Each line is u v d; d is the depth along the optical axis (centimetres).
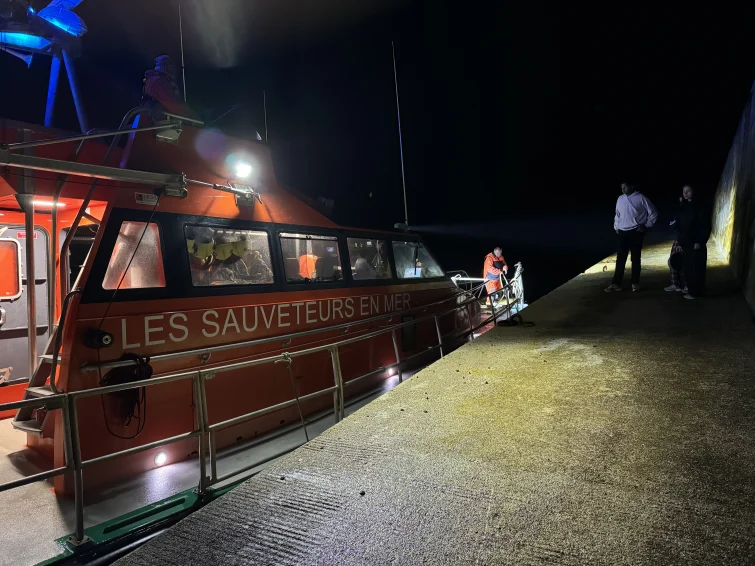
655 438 298
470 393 410
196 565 207
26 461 422
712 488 238
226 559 210
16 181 389
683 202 770
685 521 212
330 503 250
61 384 383
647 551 194
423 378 462
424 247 863
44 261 550
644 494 236
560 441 304
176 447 438
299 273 605
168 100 471
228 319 489
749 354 463
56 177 407
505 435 319
